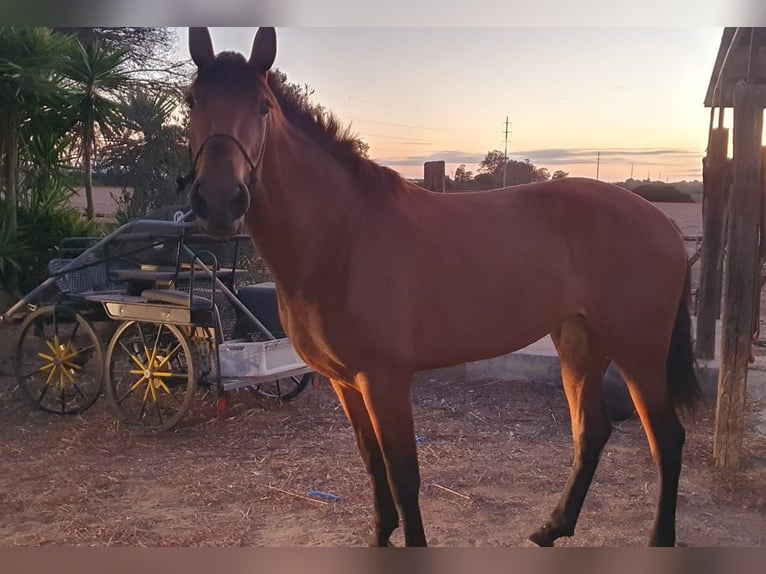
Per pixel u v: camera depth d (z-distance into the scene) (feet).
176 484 12.24
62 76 25.99
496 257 8.72
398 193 8.57
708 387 16.55
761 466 12.76
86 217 28.30
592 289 9.48
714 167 18.11
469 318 8.55
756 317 13.73
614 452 13.65
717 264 17.85
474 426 15.28
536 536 9.86
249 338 16.84
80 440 14.61
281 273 8.04
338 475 12.60
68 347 16.14
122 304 15.16
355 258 7.97
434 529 10.47
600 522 10.69
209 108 7.06
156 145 31.48
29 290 24.53
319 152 8.06
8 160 24.38
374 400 8.01
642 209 9.73
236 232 6.87
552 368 17.97
